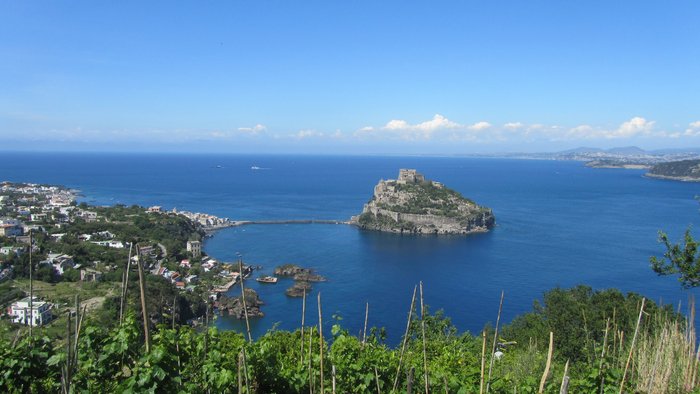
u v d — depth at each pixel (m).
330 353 12.69
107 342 10.39
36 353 10.05
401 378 12.27
